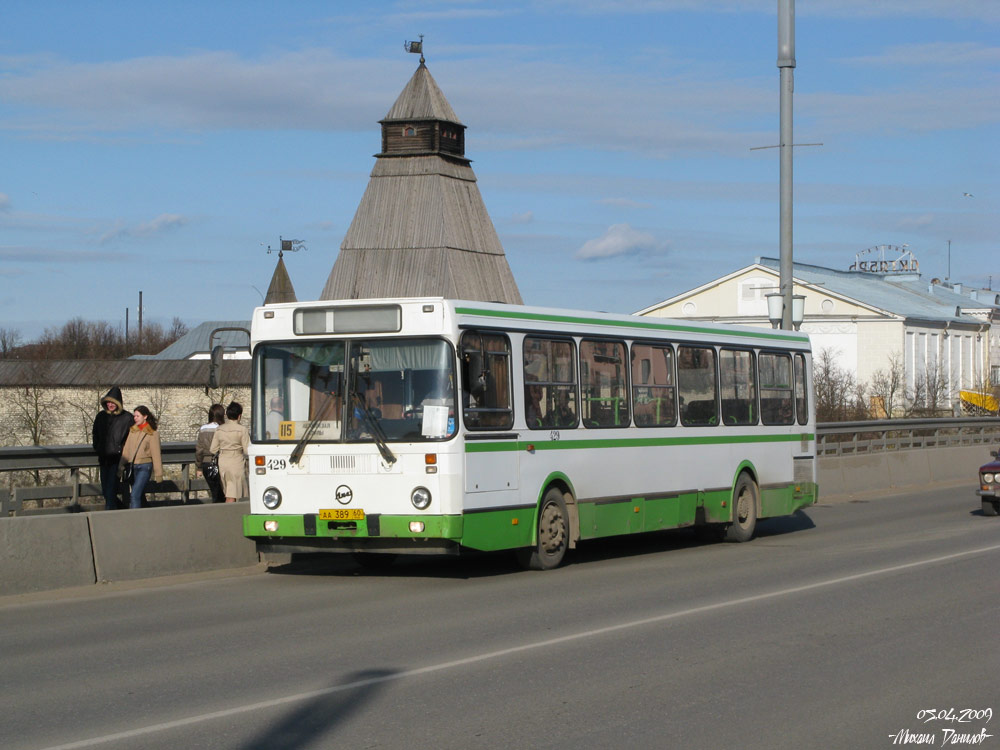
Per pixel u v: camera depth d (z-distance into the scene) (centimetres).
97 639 1041
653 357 1697
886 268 9081
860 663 905
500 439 1402
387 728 720
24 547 1321
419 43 6044
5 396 6019
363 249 5744
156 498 2141
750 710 764
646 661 914
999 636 1013
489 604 1213
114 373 6172
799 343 2067
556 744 686
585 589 1319
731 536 1861
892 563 1511
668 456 1706
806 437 2064
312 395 1391
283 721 739
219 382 1495
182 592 1332
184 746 685
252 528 1407
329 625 1093
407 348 1359
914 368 7050
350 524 1358
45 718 756
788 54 2348
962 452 3303
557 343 1516
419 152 5831
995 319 8419
